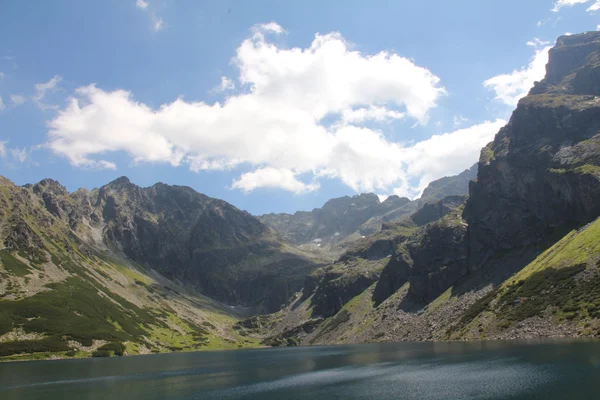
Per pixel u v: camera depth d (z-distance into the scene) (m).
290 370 140.62
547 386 69.44
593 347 95.75
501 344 131.00
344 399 80.25
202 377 132.88
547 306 140.75
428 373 99.31
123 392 105.38
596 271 136.38
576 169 196.38
